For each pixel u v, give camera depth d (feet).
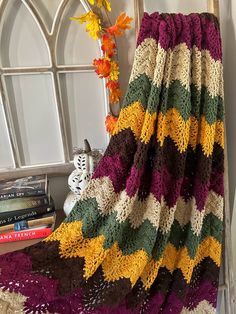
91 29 2.81
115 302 2.33
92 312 2.28
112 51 2.93
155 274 2.59
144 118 2.35
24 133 3.15
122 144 2.40
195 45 2.46
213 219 2.89
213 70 2.52
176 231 2.78
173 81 2.46
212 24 2.49
